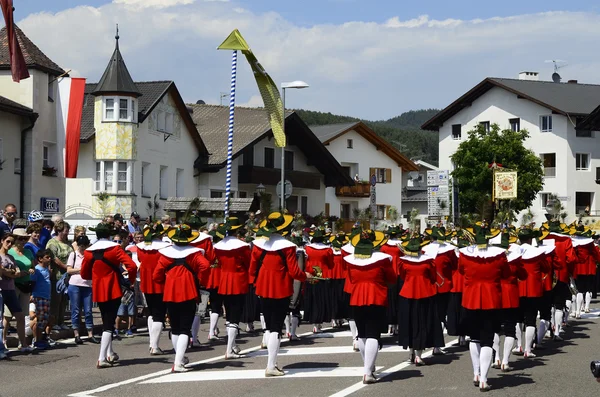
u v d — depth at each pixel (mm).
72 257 15523
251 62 20141
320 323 17734
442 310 13945
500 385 11336
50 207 33875
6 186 31812
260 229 12234
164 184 41906
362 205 60125
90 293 15617
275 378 11781
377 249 11633
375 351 11422
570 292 16234
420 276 12906
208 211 31172
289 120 47812
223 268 13828
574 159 61375
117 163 37938
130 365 12984
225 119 50000
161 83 41719
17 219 18562
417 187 80062
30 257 14297
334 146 58406
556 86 65250
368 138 60344
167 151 41906
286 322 16500
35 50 34000
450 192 38812
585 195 62344
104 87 37812
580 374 12211
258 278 12102
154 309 14117
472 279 11391
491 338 11156
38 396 10422
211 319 16203
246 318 17297
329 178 52656
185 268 12312
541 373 12312
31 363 13078
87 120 39344
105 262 12734
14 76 27359
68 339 16000
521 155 56250
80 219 36812
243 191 47562
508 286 11734
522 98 63500
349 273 11727
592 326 18469
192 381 11516
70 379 11664
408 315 12922
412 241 12938
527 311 13844
